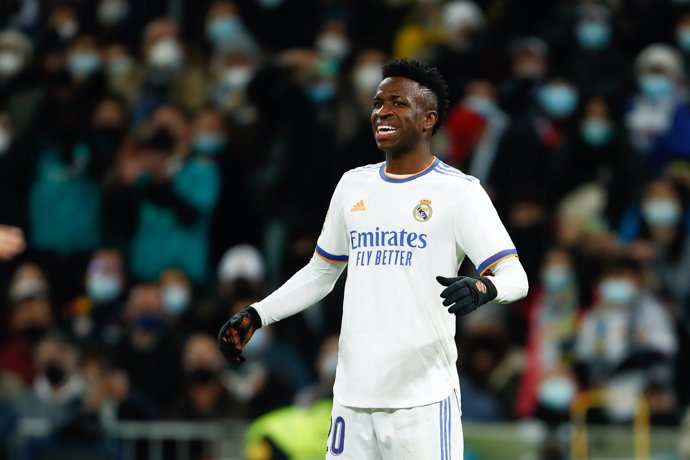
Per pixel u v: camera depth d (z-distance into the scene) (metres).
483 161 52.47
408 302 20.70
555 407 41.31
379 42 59.41
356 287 21.02
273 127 52.88
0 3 64.75
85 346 43.06
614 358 42.72
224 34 59.72
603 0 59.41
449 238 20.80
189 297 48.47
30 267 49.38
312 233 51.03
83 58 57.38
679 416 41.94
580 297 45.84
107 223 53.12
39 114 53.97
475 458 39.25
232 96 55.53
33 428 40.28
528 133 52.06
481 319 43.31
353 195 21.39
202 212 51.62
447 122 53.62
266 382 41.28
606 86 55.53
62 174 52.94
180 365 44.62
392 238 20.89
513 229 47.84
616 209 51.12
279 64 53.00
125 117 54.78
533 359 42.75
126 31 62.66
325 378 41.88
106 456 38.97
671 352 43.25
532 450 38.69
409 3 61.25
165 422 41.31
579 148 52.97
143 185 52.25
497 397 42.41
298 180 52.41
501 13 62.62
